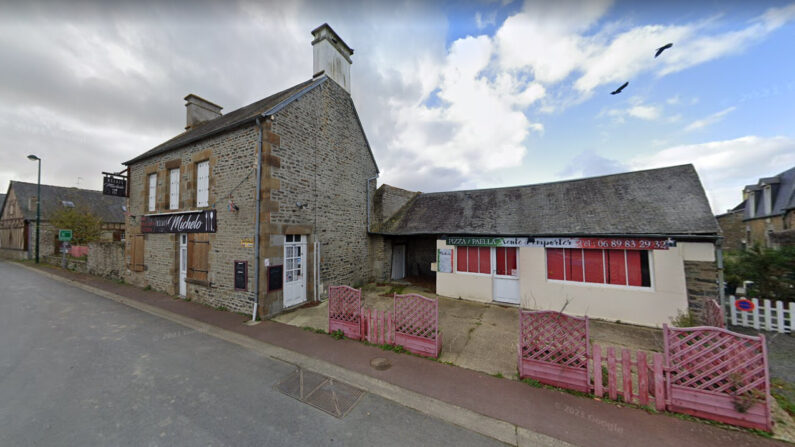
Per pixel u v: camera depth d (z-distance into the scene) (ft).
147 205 35.58
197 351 17.38
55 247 70.64
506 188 36.42
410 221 37.86
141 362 15.76
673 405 11.22
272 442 9.80
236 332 20.51
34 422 10.63
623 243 22.68
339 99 33.60
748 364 10.47
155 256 33.81
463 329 21.11
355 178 36.45
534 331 14.34
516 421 10.95
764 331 20.57
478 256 29.78
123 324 22.29
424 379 14.08
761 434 9.97
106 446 9.46
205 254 27.84
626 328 21.61
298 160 27.14
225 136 26.61
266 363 15.89
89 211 68.28
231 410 11.59
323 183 30.55
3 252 79.05
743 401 10.29
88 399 12.18
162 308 26.55
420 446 9.73
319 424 10.81
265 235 23.57
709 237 20.20
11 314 24.72
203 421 10.87
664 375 11.50
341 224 33.45
